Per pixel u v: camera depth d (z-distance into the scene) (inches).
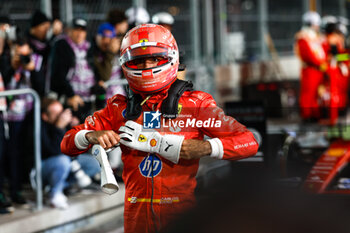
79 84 297.4
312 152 251.9
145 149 130.5
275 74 668.7
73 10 392.2
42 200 278.2
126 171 135.9
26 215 251.4
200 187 143.3
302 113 530.3
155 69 131.1
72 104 285.0
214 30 597.3
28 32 296.7
